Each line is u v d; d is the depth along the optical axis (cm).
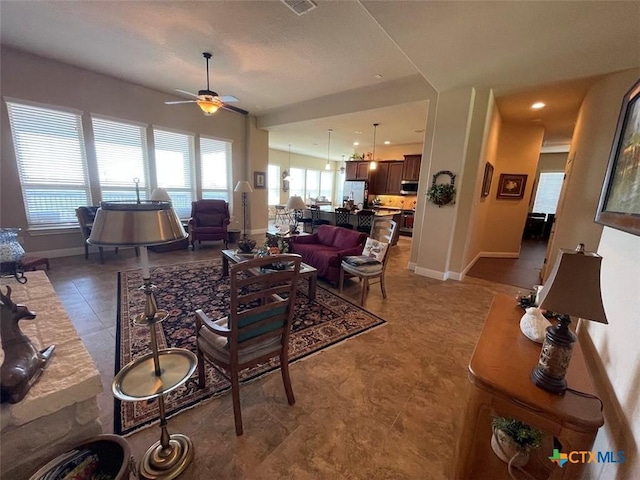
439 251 412
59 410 98
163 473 120
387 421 156
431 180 408
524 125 540
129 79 459
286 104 564
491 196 565
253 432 145
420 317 286
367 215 604
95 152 452
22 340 98
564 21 216
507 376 105
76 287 327
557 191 881
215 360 146
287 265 298
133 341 222
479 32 235
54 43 340
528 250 683
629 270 111
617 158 131
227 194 659
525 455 115
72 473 95
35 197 408
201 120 583
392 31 238
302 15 263
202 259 466
